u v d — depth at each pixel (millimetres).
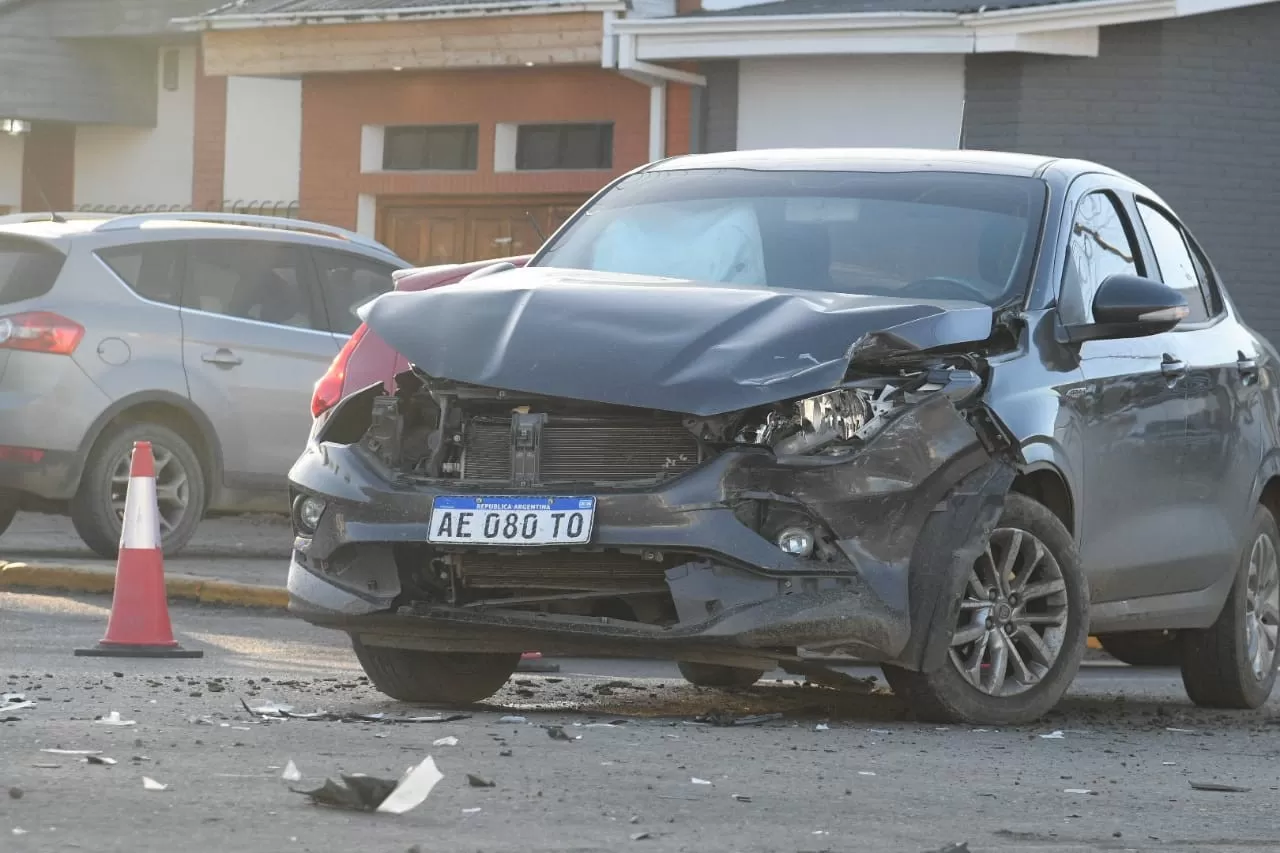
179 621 25125
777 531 15555
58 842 9977
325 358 32906
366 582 16531
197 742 13688
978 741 15750
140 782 11852
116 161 60312
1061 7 41312
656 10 46594
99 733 13953
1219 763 15430
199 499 31828
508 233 51062
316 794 11367
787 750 14578
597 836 10820
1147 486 18656
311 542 16812
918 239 18281
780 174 19500
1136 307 17703
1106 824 12156
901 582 15773
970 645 16922
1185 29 43250
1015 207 18609
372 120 52406
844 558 15633
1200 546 19578
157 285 31609
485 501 15945
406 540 16141
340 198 53094
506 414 16188
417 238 52531
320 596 16672
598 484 15719
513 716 16141
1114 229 19625
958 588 15984
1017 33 41625
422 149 52156
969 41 42000
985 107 43250
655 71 45781
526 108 49844
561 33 46281
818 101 44969
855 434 15812
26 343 30469
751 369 15641
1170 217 21094
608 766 13328
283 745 13711
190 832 10375
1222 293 21703
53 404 30453
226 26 51188
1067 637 17281
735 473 15508
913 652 15961
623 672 22156
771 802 12234
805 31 43312
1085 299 18438
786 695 19594
